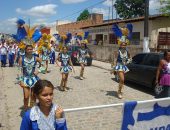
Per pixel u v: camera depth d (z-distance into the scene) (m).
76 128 4.14
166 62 8.34
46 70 18.25
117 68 10.91
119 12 44.56
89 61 23.42
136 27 24.94
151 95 11.60
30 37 9.30
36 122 3.20
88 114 4.21
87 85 13.72
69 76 16.64
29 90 8.13
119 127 4.40
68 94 11.54
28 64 8.10
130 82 14.27
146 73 12.02
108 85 13.80
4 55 22.64
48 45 18.28
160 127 4.71
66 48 12.24
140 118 4.52
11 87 13.05
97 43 33.44
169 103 4.72
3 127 7.38
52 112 3.25
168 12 19.78
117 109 4.37
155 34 22.80
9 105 9.61
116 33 11.39
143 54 12.91
